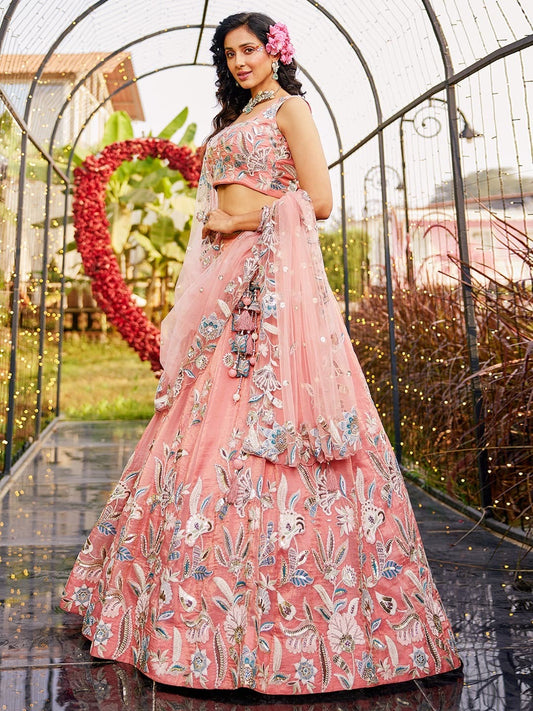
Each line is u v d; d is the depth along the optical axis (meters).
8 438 4.12
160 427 1.73
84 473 4.31
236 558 1.51
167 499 1.60
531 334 2.78
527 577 2.33
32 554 2.59
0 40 3.38
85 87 6.15
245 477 1.56
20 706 1.42
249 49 1.85
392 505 1.65
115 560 1.65
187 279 1.99
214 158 1.87
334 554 1.55
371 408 1.72
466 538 2.84
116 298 7.21
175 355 1.78
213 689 1.48
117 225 9.18
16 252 4.21
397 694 1.50
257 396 1.61
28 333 4.98
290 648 1.47
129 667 1.59
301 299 1.67
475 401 3.11
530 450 2.80
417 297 4.36
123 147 7.22
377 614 1.56
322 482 1.59
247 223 1.75
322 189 1.75
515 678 1.58
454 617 1.97
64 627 1.86
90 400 7.92
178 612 1.48
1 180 3.79
